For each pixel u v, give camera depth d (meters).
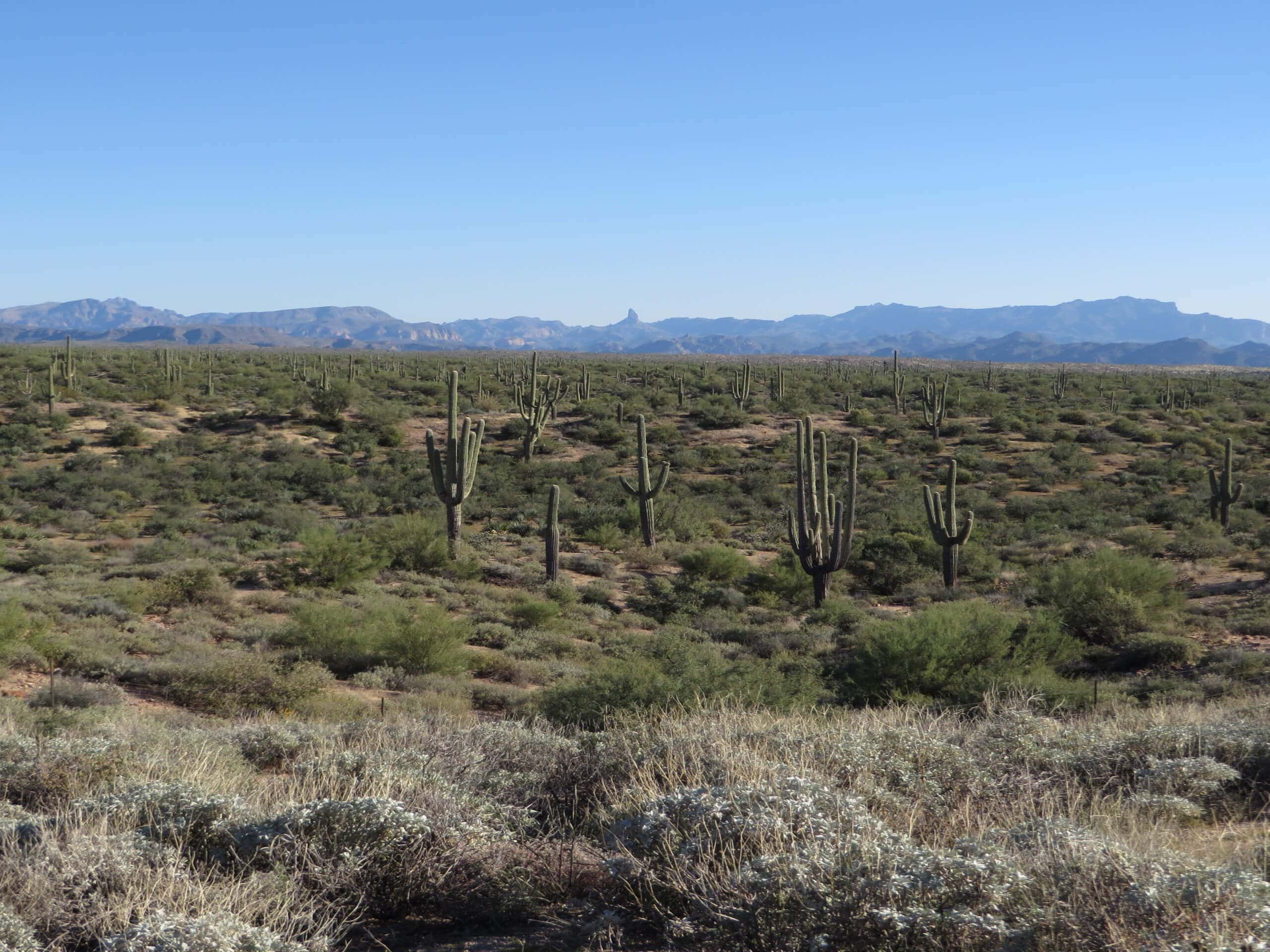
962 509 42.31
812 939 4.04
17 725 10.72
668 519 39.56
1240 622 21.11
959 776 6.85
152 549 29.50
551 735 9.08
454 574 29.11
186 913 4.38
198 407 64.12
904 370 138.38
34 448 50.03
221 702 14.20
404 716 11.98
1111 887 4.00
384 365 110.25
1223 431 64.75
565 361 142.00
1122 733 8.51
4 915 4.34
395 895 5.30
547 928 4.95
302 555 26.91
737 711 10.48
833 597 27.03
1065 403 80.06
